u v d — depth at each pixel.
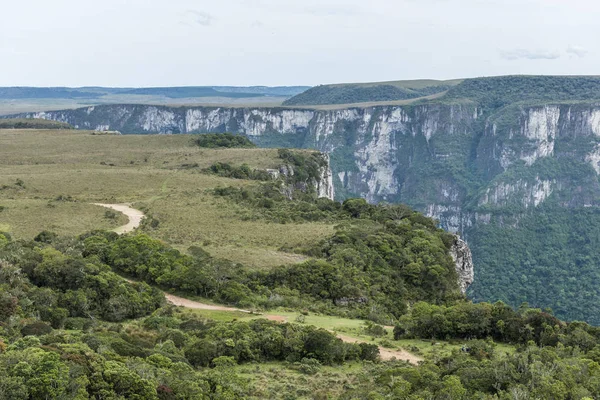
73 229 116.06
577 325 81.62
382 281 110.25
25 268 81.50
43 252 88.00
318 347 69.69
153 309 83.12
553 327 80.56
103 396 47.50
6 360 46.97
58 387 45.38
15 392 43.66
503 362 63.56
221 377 57.03
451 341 81.31
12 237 101.62
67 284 80.75
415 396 54.88
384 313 99.00
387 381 60.88
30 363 46.53
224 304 90.38
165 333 70.56
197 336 71.12
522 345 78.75
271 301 92.50
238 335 70.69
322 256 114.31
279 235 124.25
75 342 55.66
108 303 78.94
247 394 57.22
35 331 61.69
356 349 71.44
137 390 48.88
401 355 74.75
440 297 115.31
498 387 58.69
